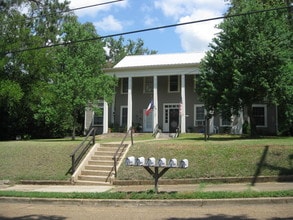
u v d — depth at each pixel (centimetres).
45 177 1684
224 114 2461
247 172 1491
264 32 2428
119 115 3781
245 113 3228
